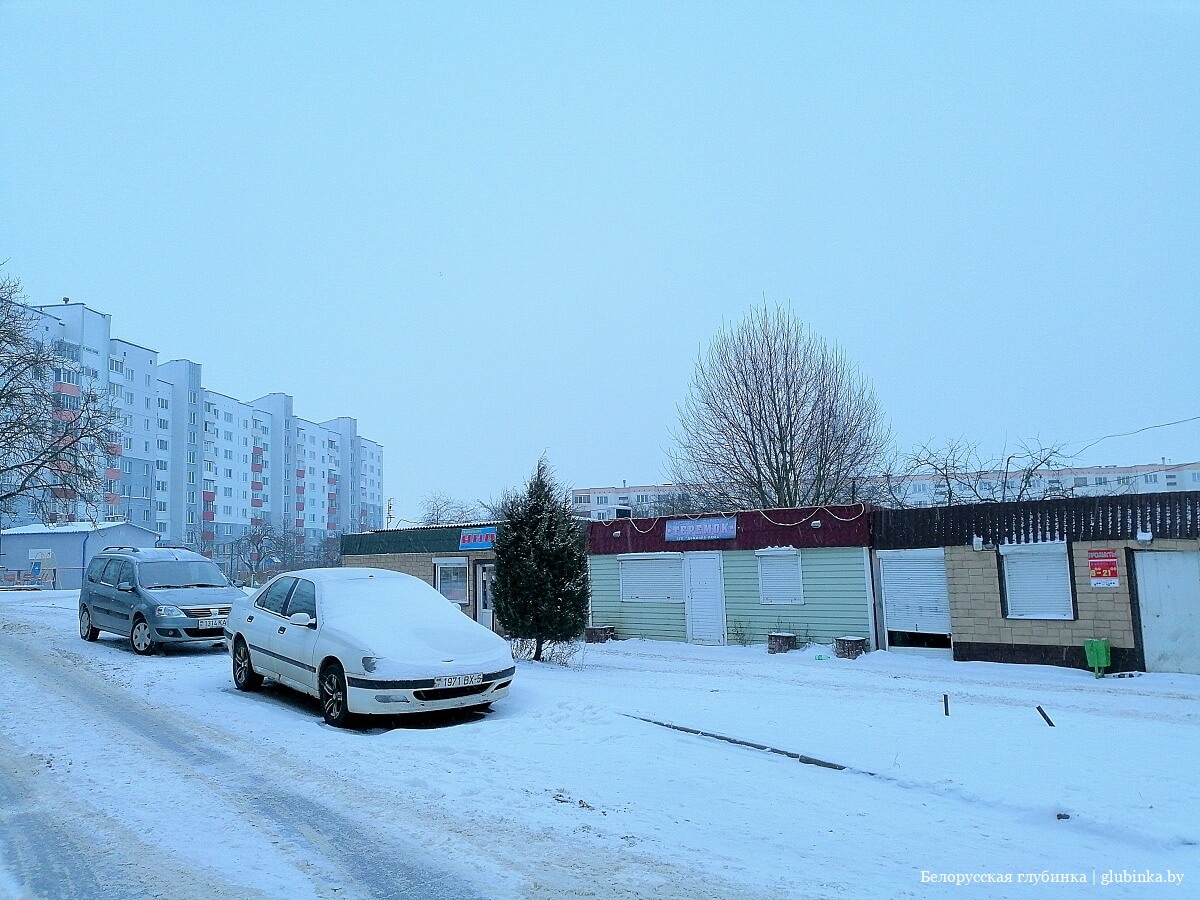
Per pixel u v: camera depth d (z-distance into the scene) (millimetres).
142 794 6594
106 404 63438
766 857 5242
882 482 29922
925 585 18203
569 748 7898
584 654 17641
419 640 9531
